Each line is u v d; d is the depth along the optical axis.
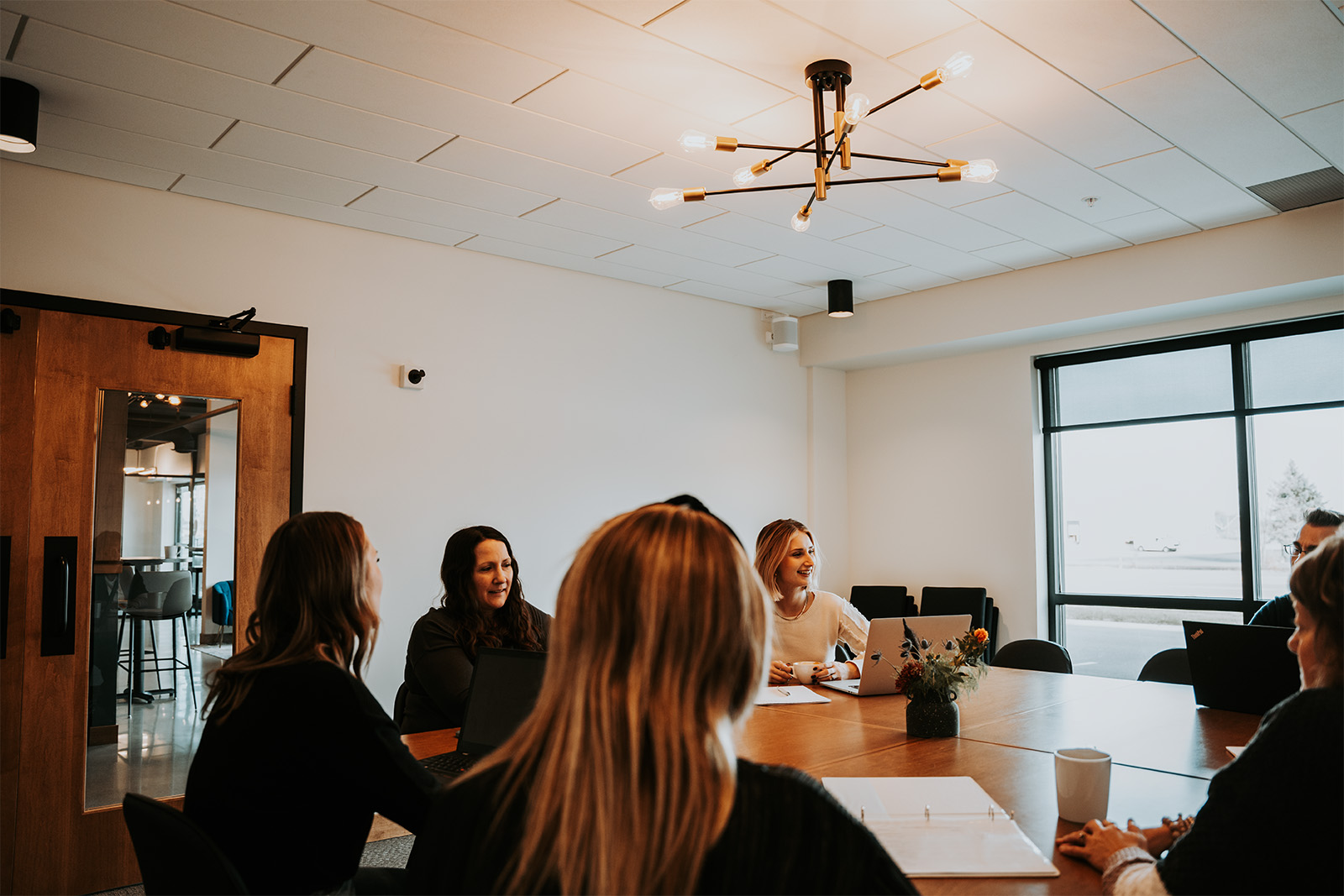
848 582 6.71
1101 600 5.56
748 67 2.99
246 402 4.05
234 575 3.96
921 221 4.50
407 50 2.85
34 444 3.50
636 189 4.04
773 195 4.12
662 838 0.76
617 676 0.82
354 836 1.55
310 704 1.48
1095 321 5.19
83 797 3.49
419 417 4.62
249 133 3.41
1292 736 1.19
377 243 4.56
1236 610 5.02
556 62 2.95
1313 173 3.92
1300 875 1.15
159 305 3.87
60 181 3.67
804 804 0.80
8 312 3.46
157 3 2.56
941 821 1.61
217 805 1.49
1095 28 2.76
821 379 6.68
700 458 5.89
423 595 4.57
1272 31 2.78
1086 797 1.61
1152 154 3.70
